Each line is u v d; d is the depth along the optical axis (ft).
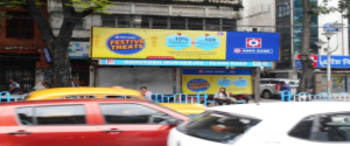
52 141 15.66
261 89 79.82
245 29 73.87
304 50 52.70
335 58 83.10
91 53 49.29
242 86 56.29
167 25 66.13
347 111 11.88
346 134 11.41
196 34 52.70
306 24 52.85
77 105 16.80
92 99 17.53
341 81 78.89
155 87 54.39
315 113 11.52
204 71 55.42
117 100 17.65
